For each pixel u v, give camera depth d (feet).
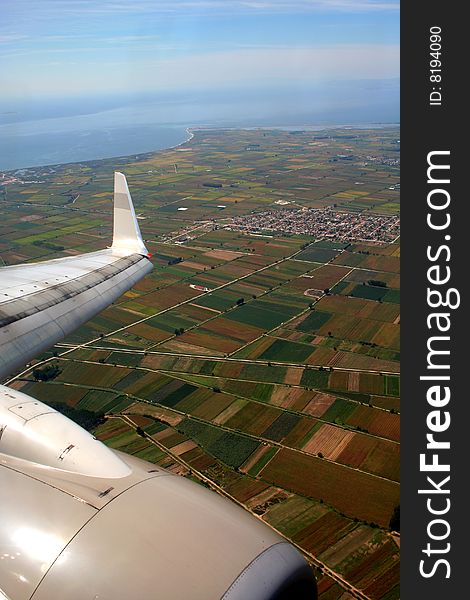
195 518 21.93
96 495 23.21
